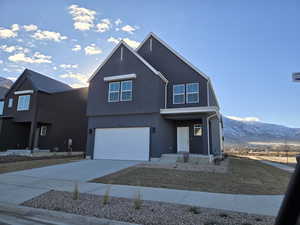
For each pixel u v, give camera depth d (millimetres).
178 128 16312
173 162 12766
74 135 20844
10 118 20375
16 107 20750
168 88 15727
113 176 9125
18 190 6906
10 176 9289
